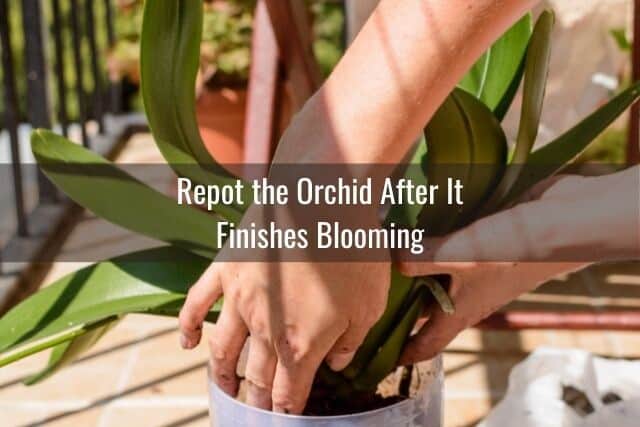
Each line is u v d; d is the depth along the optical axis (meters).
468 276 0.69
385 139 0.55
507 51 0.75
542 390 1.02
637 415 0.99
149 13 0.64
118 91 2.71
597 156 1.88
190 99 0.72
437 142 0.66
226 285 0.61
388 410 0.68
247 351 0.73
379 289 0.60
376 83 0.55
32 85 1.91
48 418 1.15
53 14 2.05
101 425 1.13
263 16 1.50
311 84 1.28
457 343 1.35
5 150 2.43
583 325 1.28
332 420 0.66
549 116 1.38
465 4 0.53
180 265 0.75
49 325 0.68
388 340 0.73
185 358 1.32
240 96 1.95
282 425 0.66
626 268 1.62
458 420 1.14
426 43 0.53
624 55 1.45
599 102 1.43
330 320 0.59
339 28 2.40
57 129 2.61
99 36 2.75
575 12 1.31
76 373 1.27
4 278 1.54
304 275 0.58
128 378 1.25
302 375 0.62
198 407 1.17
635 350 1.32
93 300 0.72
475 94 0.79
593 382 1.05
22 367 1.28
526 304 1.47
